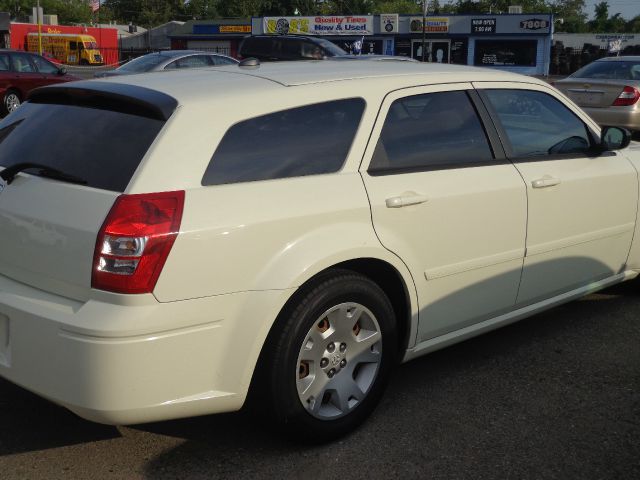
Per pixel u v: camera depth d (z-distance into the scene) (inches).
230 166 120.7
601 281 188.9
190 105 121.0
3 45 2018.9
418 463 128.1
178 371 112.5
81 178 119.0
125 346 107.3
